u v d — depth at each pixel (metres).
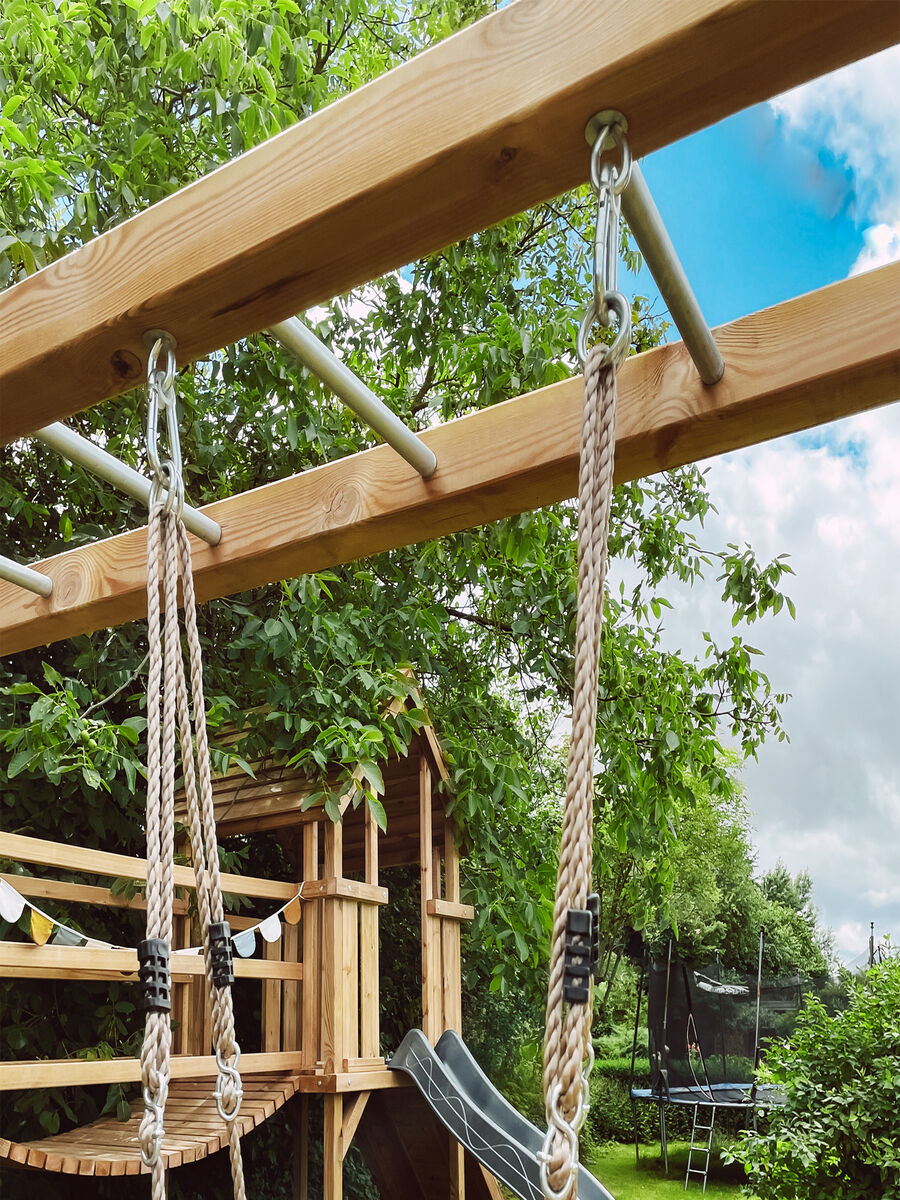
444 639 6.62
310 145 1.36
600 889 10.99
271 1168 6.31
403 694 5.16
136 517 4.92
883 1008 6.02
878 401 1.97
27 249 3.51
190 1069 4.02
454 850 5.83
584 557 1.03
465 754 5.84
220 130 4.44
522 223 6.53
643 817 6.00
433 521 2.43
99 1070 3.59
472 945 6.69
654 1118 12.30
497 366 4.77
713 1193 9.59
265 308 1.51
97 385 1.69
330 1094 4.54
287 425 4.86
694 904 16.81
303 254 1.39
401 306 5.92
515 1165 4.62
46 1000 5.02
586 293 6.70
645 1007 15.76
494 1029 8.97
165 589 1.44
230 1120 1.42
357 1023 4.80
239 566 2.62
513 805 6.10
